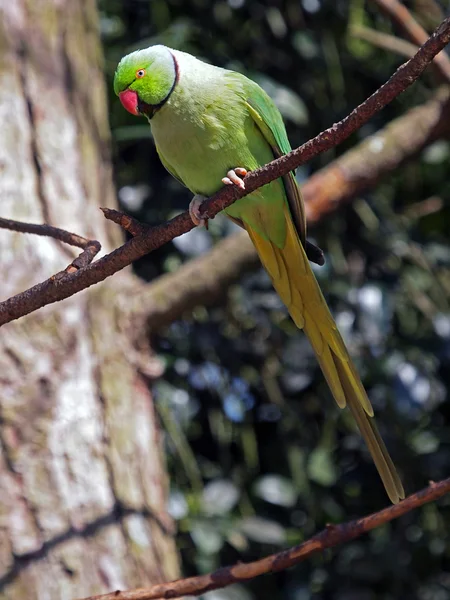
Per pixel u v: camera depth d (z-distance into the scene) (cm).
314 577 1117
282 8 1166
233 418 1113
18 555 745
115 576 763
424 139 973
